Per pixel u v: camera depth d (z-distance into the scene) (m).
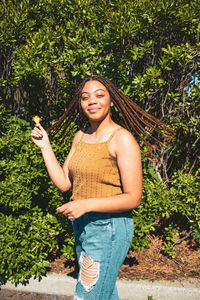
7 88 3.45
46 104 3.59
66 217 2.86
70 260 2.99
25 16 3.04
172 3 2.65
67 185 1.73
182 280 2.68
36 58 2.78
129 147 1.32
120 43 2.73
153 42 2.97
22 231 2.66
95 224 1.39
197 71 3.24
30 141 2.79
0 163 2.70
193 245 3.24
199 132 3.17
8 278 2.72
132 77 3.11
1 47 3.01
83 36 2.99
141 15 2.72
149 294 2.56
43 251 2.97
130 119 1.83
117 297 1.55
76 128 2.96
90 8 3.07
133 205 1.33
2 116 3.12
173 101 3.26
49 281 2.70
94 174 1.38
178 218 3.51
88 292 1.37
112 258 1.38
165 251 3.03
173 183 3.23
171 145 3.48
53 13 3.35
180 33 3.01
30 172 2.74
